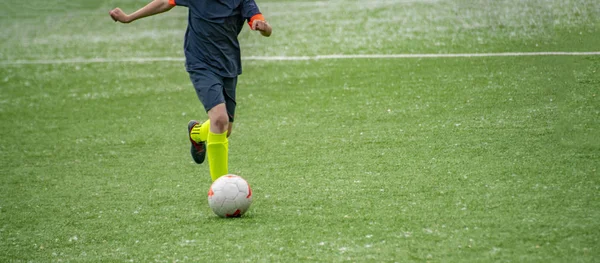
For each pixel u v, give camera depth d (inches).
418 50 630.5
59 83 611.5
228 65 284.2
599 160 294.7
